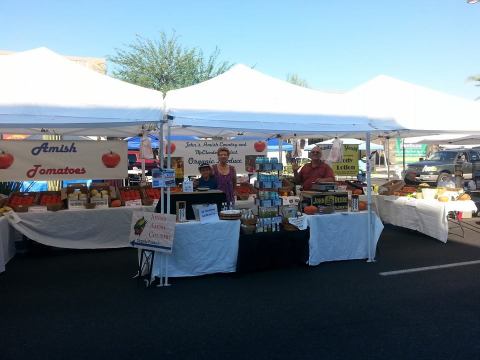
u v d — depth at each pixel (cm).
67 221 636
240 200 779
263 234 518
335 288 469
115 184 783
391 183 901
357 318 386
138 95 480
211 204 518
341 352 321
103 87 471
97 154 758
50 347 333
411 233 796
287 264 536
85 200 657
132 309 412
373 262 577
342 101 589
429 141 1112
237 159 1034
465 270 539
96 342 342
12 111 415
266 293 454
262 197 526
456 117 644
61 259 616
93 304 427
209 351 325
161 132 477
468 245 685
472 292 455
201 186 600
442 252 636
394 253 630
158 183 472
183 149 1005
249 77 559
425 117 628
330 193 579
